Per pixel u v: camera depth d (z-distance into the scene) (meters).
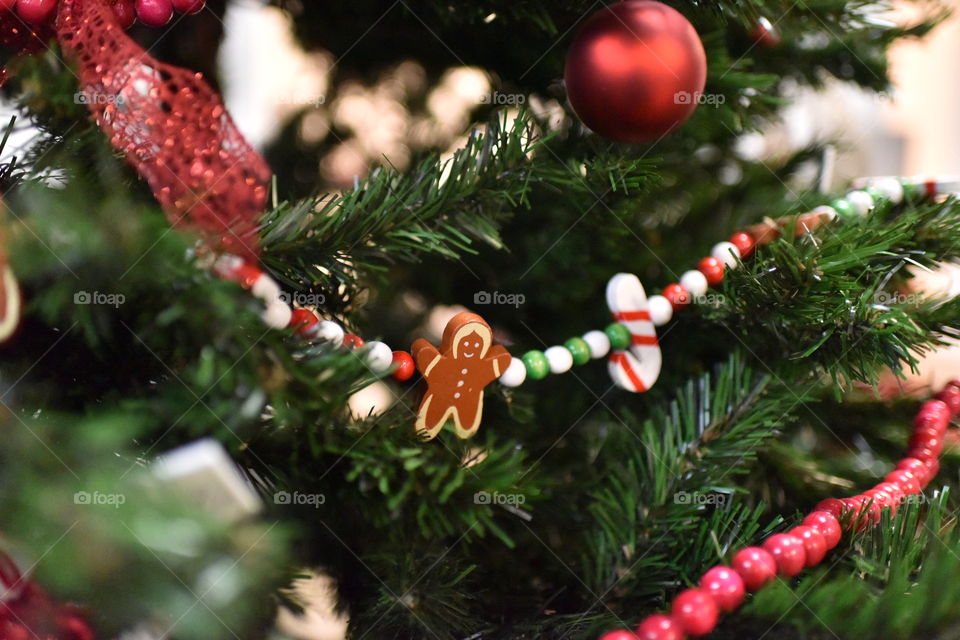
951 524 0.50
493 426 0.56
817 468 0.56
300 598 0.50
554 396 0.58
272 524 0.44
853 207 0.56
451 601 0.50
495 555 0.54
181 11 0.48
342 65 0.60
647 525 0.51
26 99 0.49
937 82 1.03
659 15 0.49
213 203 0.46
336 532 0.51
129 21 0.48
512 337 0.58
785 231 0.54
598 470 0.55
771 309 0.53
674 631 0.47
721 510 0.51
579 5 0.53
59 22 0.46
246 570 0.41
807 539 0.49
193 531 0.41
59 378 0.48
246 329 0.46
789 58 0.59
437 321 0.61
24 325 0.48
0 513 0.41
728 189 0.59
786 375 0.55
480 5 0.53
